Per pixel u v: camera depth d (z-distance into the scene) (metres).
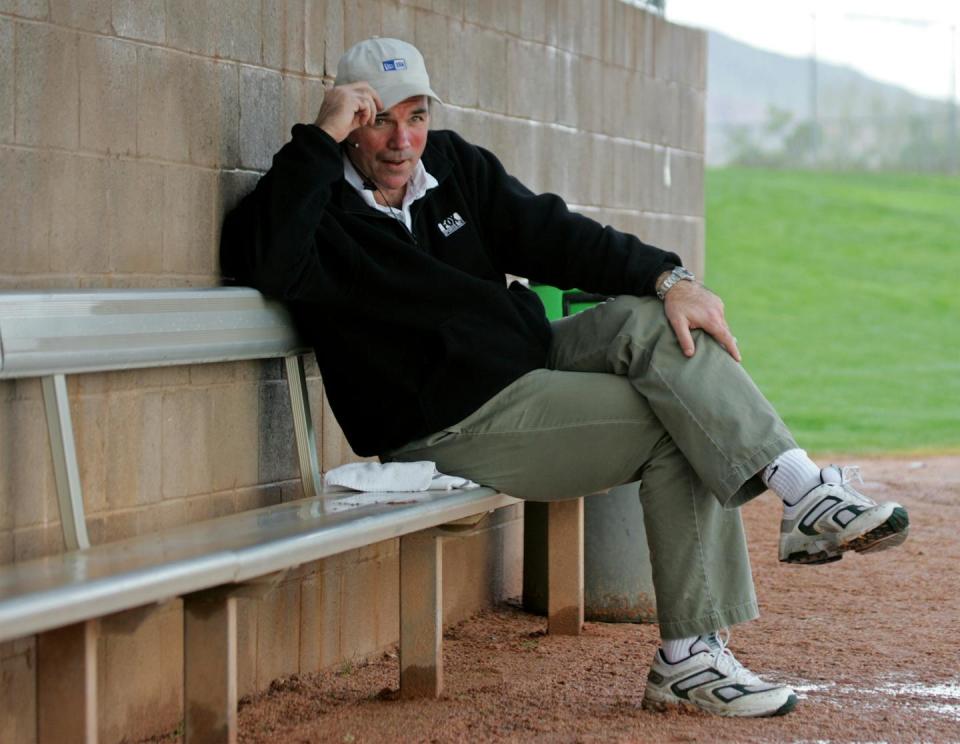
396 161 14.88
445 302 14.75
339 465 16.94
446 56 19.45
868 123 146.50
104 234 13.10
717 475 13.33
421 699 14.81
